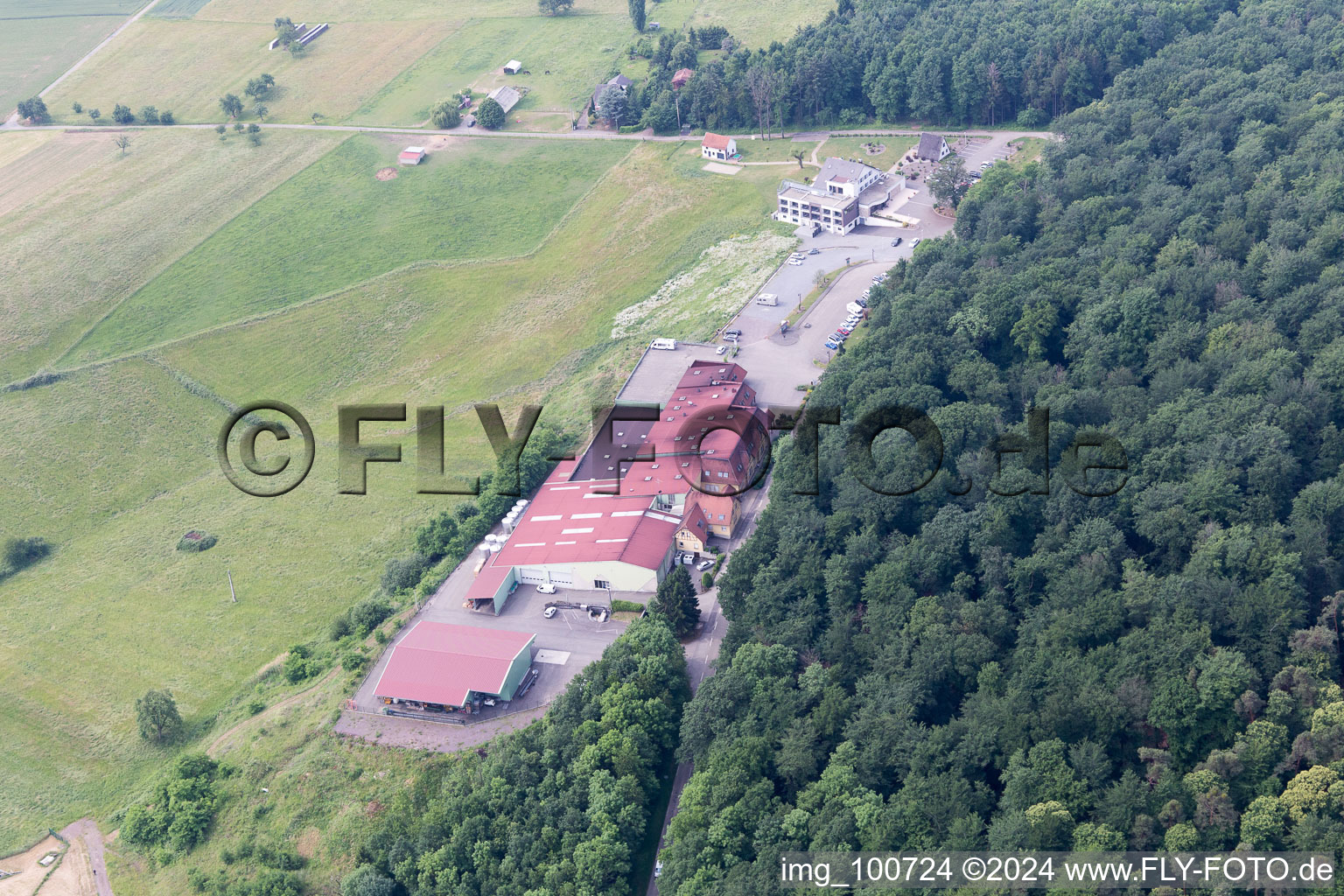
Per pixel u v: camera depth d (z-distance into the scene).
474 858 178.88
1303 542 190.75
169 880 196.62
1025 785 159.75
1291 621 176.50
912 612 194.88
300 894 188.75
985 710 173.12
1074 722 167.75
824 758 178.62
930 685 183.00
